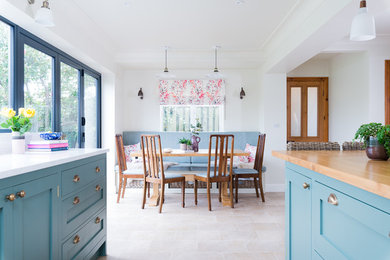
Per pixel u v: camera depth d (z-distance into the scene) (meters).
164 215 3.32
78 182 1.79
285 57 3.68
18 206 1.19
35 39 2.65
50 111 3.00
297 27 3.15
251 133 5.05
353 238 1.06
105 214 2.30
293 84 5.57
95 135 4.52
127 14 3.07
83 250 1.85
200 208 3.62
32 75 2.66
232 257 2.22
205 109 5.32
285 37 3.57
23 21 2.28
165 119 5.32
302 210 1.58
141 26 3.45
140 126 5.28
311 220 1.45
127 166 4.40
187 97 5.22
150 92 5.29
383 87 4.14
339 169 1.12
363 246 1.00
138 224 3.00
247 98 5.26
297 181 1.64
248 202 3.93
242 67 5.07
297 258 1.66
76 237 1.74
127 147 4.86
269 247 2.41
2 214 1.08
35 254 1.32
